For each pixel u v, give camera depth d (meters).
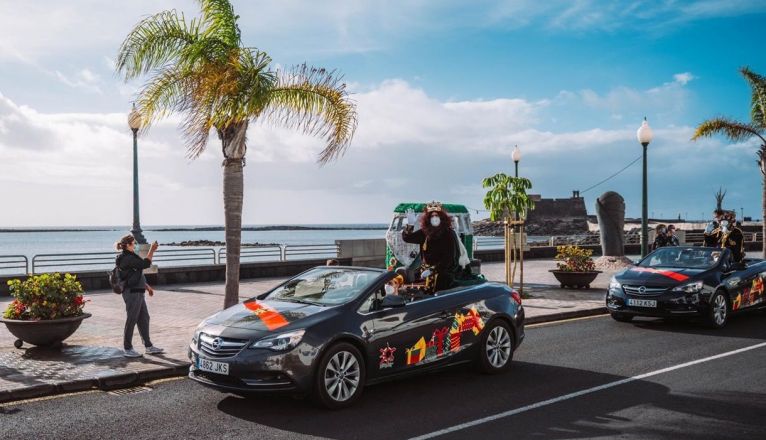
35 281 9.42
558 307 14.20
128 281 8.76
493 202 16.08
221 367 6.42
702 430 6.01
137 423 6.21
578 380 7.97
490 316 8.20
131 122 18.84
